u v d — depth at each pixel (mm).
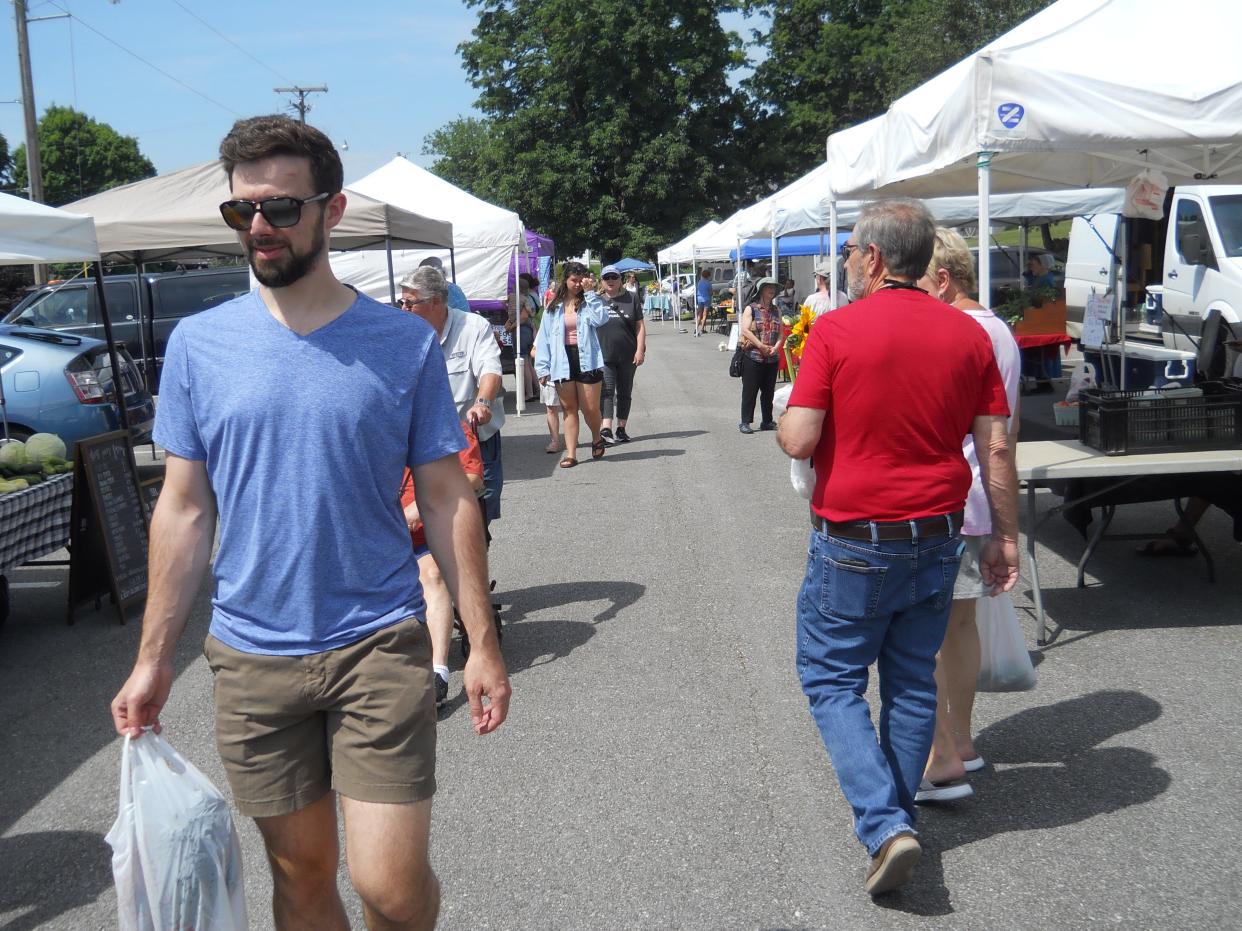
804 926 3131
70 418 10609
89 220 6918
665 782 4070
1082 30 5449
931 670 3334
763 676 5098
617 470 10734
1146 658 5012
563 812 3883
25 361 10539
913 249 3236
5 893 3582
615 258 42875
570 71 42906
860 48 48062
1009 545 3355
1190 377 9914
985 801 3789
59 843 3914
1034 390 14156
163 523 2363
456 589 2422
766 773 4102
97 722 5086
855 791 3172
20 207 6461
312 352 2283
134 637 6336
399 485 2396
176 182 8922
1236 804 3680
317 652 2285
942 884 3303
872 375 3113
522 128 43312
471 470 5395
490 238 15461
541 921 3227
